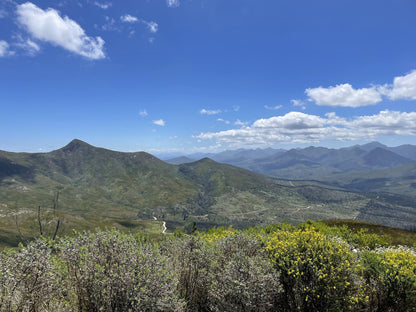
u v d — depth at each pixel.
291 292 5.54
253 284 4.86
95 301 4.01
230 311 4.82
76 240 4.65
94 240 4.64
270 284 5.09
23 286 3.96
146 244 5.17
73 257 4.35
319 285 5.38
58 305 4.19
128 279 3.92
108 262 4.34
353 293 5.61
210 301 5.38
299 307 5.42
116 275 3.92
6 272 3.80
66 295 4.51
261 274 5.04
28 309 3.87
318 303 5.36
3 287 3.76
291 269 5.54
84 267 4.12
